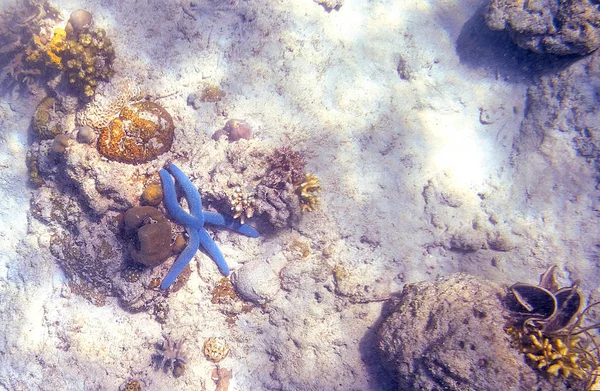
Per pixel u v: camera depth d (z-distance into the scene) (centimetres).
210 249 93
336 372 95
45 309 100
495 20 100
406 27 109
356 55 106
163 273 92
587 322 95
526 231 101
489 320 83
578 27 94
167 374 95
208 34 101
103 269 92
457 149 107
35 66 93
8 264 103
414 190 104
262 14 102
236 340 98
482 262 102
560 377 79
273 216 91
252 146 92
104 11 98
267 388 97
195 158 93
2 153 100
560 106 101
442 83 108
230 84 99
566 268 99
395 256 101
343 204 100
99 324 98
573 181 101
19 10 93
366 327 97
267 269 95
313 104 100
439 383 82
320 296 97
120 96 92
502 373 79
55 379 96
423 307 88
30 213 100
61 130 93
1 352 100
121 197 89
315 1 106
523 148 105
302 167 96
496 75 107
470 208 103
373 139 103
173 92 98
